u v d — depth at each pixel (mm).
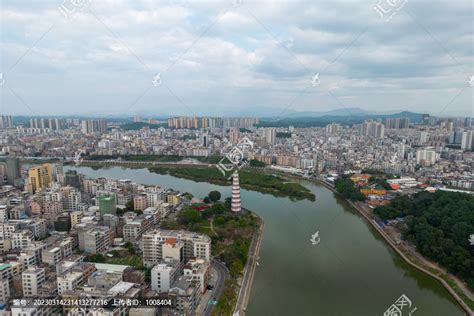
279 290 103938
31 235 131250
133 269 104875
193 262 105438
